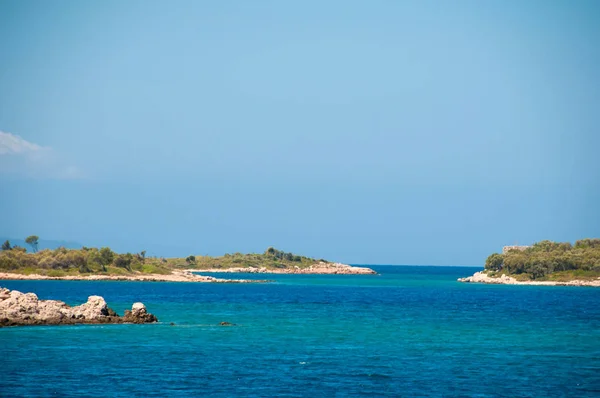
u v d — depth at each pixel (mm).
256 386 97688
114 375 102875
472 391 96875
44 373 103312
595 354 128125
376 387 98375
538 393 96250
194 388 96062
